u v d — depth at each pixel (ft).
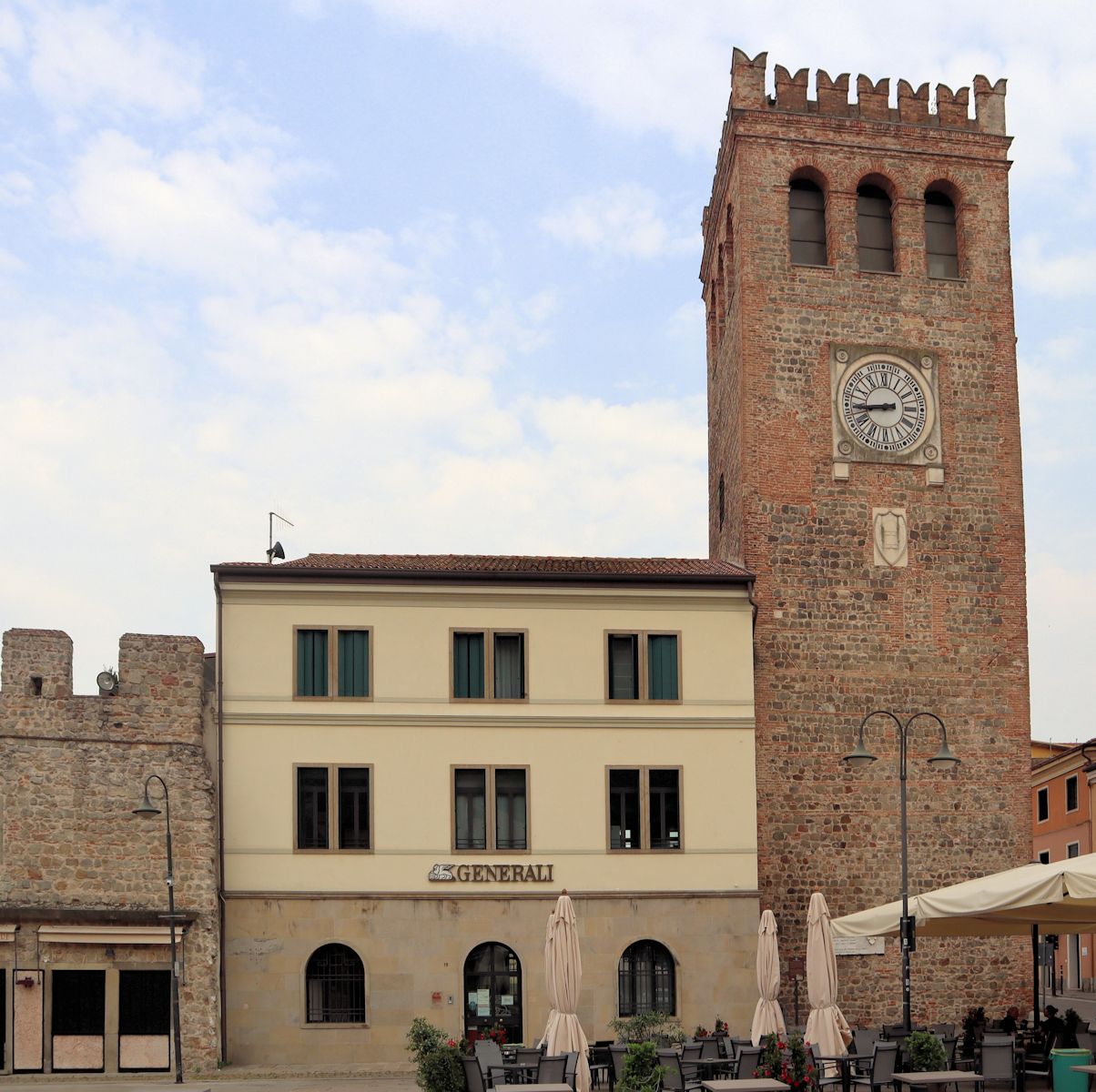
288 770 152.56
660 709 159.02
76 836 143.13
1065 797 272.92
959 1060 129.39
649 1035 138.82
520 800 155.74
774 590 171.42
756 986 154.71
